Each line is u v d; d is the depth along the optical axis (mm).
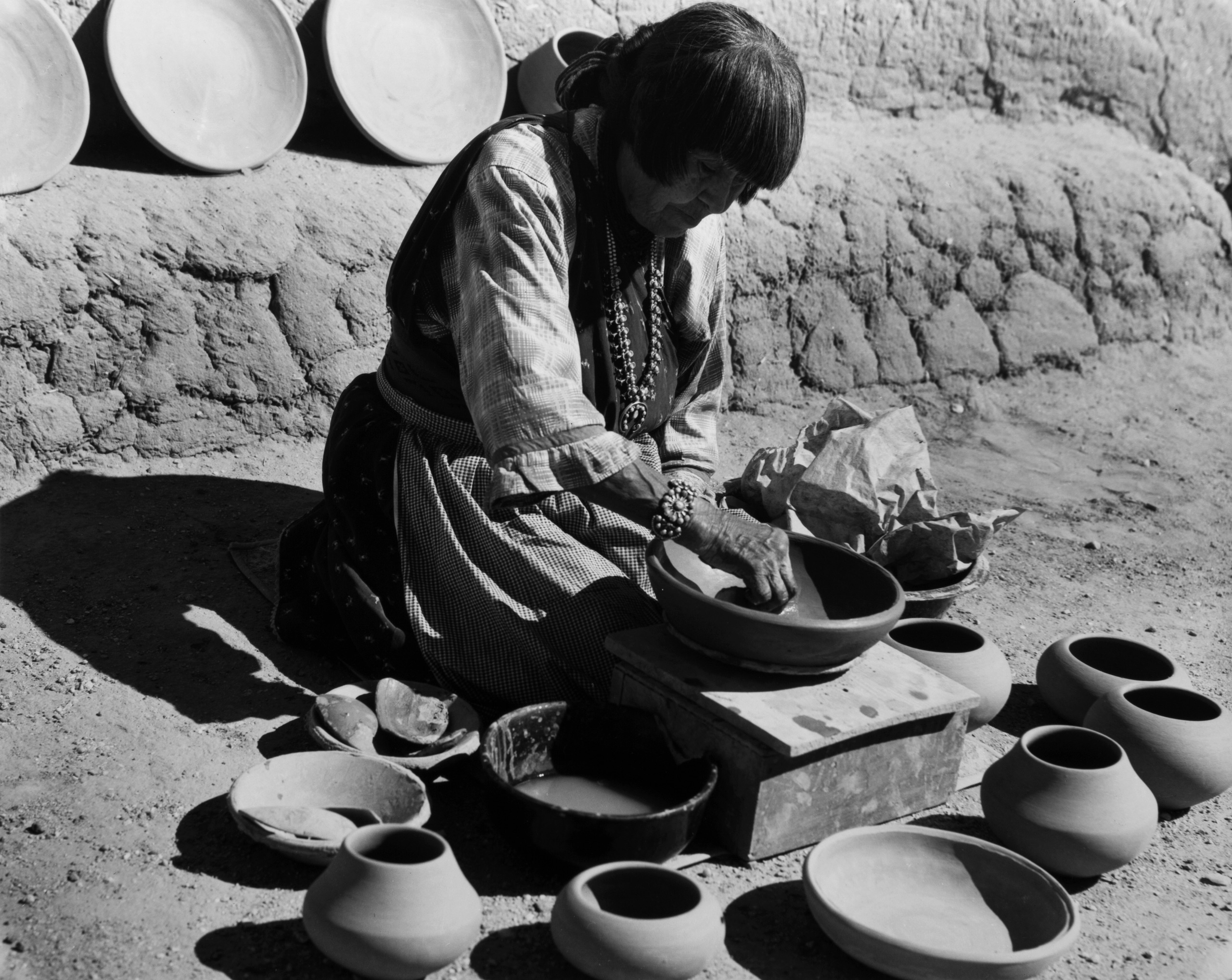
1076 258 5074
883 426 3049
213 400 3457
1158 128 5715
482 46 4086
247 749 2404
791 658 2201
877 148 4879
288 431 3588
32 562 2928
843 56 4930
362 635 2555
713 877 2156
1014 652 3094
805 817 2213
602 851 2012
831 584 2486
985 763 2557
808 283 4418
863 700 2244
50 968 1854
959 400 4719
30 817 2164
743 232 4227
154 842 2129
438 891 1829
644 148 2240
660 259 2520
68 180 3359
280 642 2764
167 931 1937
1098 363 5090
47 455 3248
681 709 2264
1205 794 2430
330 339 3580
